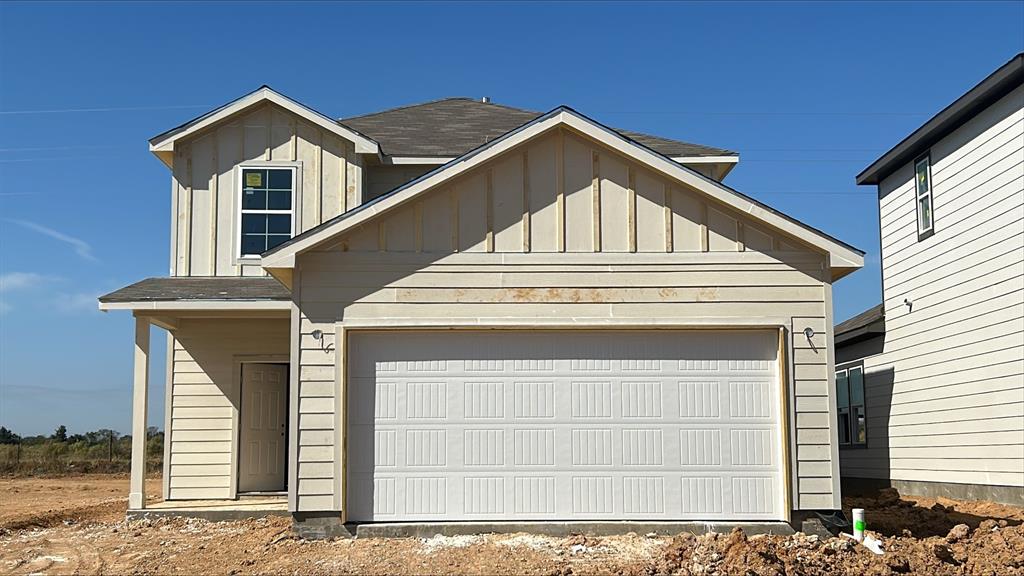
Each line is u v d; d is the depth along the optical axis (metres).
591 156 13.02
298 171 16.75
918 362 18.39
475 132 19.45
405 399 12.68
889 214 19.88
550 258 12.81
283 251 12.41
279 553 11.56
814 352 12.73
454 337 12.80
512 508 12.56
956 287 16.88
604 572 10.38
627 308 12.77
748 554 10.48
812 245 12.77
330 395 12.45
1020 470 14.77
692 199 12.97
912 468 18.61
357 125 19.98
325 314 12.59
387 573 10.44
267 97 16.62
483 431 12.66
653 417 12.74
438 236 12.80
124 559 11.78
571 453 12.66
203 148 16.81
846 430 22.39
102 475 32.19
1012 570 10.55
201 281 16.05
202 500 16.53
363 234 12.76
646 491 12.62
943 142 17.36
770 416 12.77
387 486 12.52
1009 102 15.11
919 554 11.09
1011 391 15.00
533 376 12.77
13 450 35.19
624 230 12.90
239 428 16.88
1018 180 14.83
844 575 10.37
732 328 12.79
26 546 12.98
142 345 15.01
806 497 12.45
